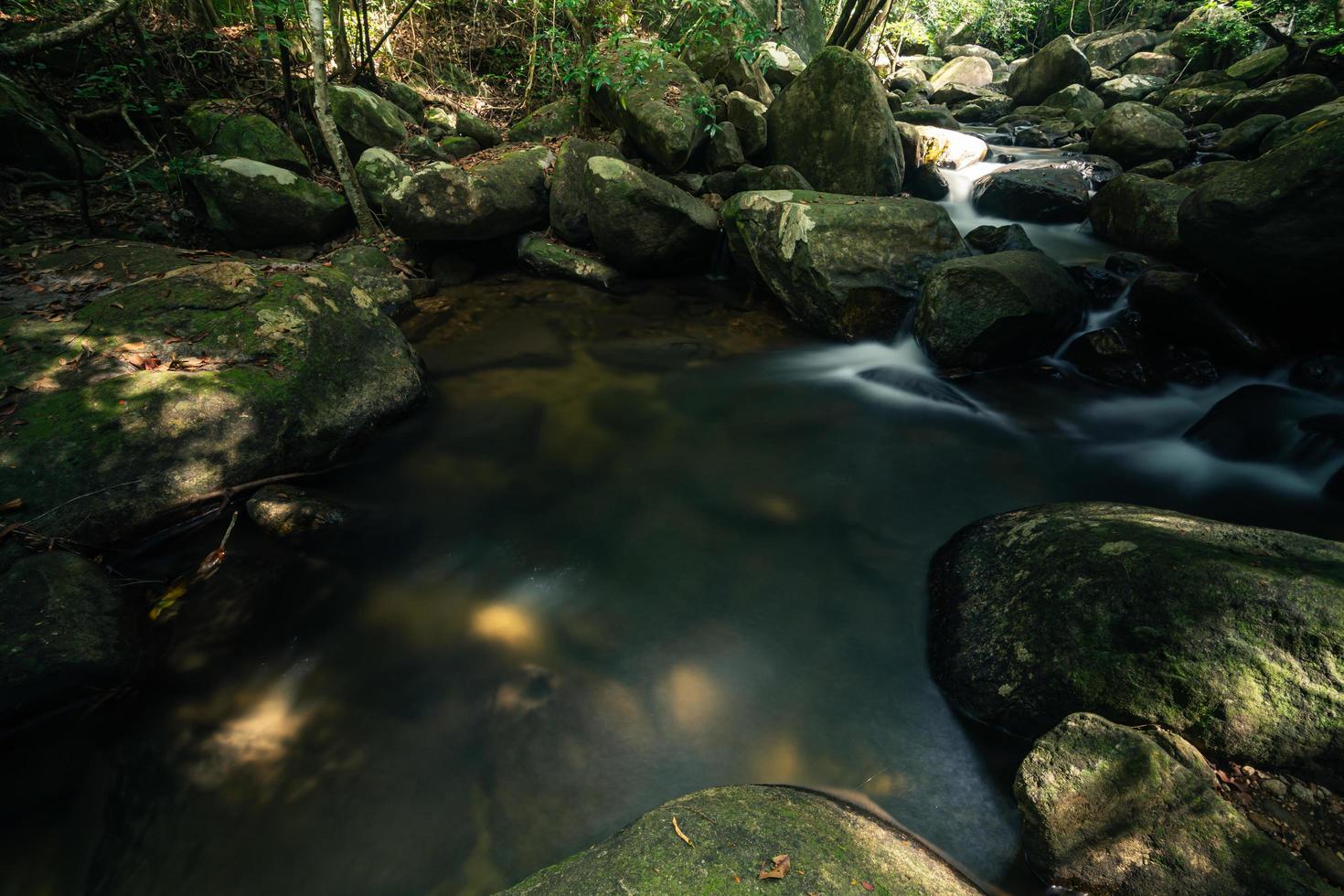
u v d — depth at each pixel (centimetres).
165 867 201
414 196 640
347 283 457
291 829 210
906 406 489
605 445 438
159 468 323
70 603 250
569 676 264
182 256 500
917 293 577
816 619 292
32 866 200
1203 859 166
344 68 838
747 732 240
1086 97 1420
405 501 372
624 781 224
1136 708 201
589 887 163
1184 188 666
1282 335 466
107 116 691
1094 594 226
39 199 605
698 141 801
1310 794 178
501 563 328
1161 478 394
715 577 320
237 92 785
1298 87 1002
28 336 362
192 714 245
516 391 499
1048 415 468
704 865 166
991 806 208
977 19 2205
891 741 234
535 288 693
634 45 794
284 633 281
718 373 541
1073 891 178
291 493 346
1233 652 194
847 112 761
